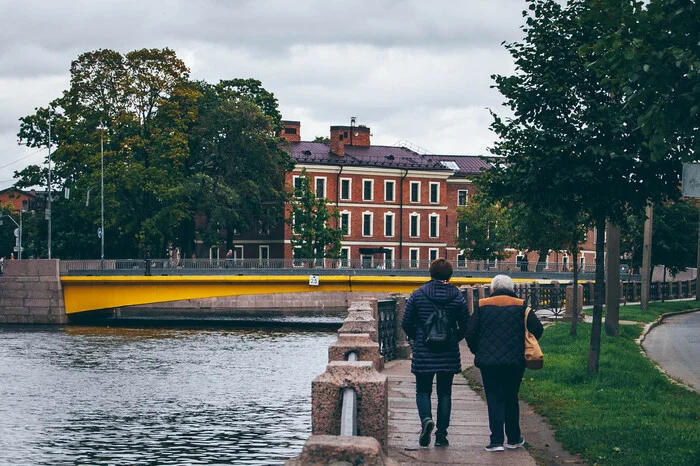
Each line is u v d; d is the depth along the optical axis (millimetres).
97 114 71500
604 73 12547
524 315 11062
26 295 64125
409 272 63906
